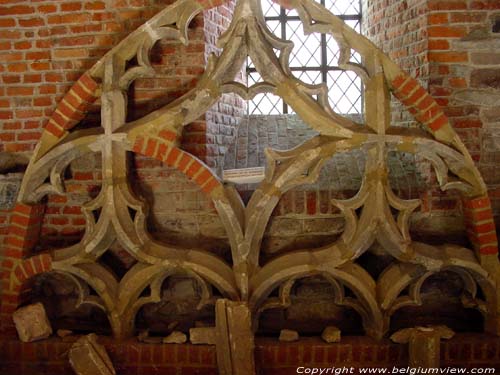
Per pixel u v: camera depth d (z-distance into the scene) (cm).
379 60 339
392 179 395
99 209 391
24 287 386
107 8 377
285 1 339
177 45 380
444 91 368
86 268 375
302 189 385
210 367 368
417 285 366
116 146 360
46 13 381
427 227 385
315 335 386
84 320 405
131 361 371
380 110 343
